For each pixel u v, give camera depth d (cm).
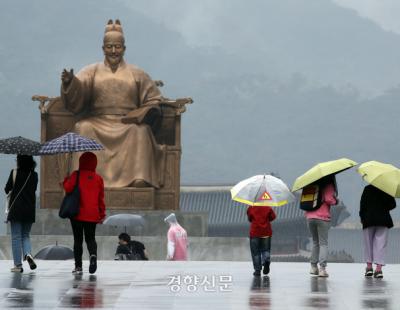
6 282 3381
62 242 7331
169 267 4122
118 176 7606
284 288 3288
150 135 7662
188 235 7581
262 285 3384
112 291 3120
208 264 4359
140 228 7556
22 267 3912
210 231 13650
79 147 3738
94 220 3594
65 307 2753
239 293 3120
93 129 7612
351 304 2875
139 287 3241
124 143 7619
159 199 7719
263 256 3769
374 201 3738
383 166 3766
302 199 3734
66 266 4088
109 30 7838
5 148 3712
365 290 3241
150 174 7625
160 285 3306
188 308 2755
